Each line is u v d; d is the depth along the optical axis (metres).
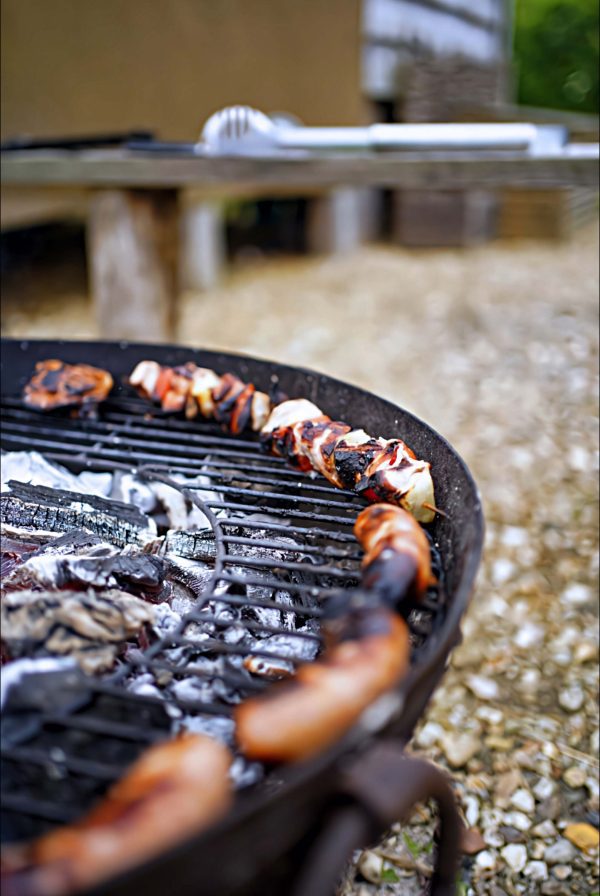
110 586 0.99
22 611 0.81
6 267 5.24
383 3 5.31
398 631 0.67
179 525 1.35
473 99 5.91
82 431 1.50
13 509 1.21
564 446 2.84
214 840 0.51
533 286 4.75
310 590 0.90
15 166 2.56
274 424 1.29
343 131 2.29
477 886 1.35
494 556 2.27
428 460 1.11
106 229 2.68
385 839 1.42
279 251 6.07
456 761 1.60
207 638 0.94
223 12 4.24
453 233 5.95
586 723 1.71
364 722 0.59
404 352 3.78
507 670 1.87
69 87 3.69
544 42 11.08
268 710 0.60
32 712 0.71
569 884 1.35
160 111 4.13
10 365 1.59
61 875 0.48
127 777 0.60
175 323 2.92
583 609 2.06
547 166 2.08
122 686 0.82
